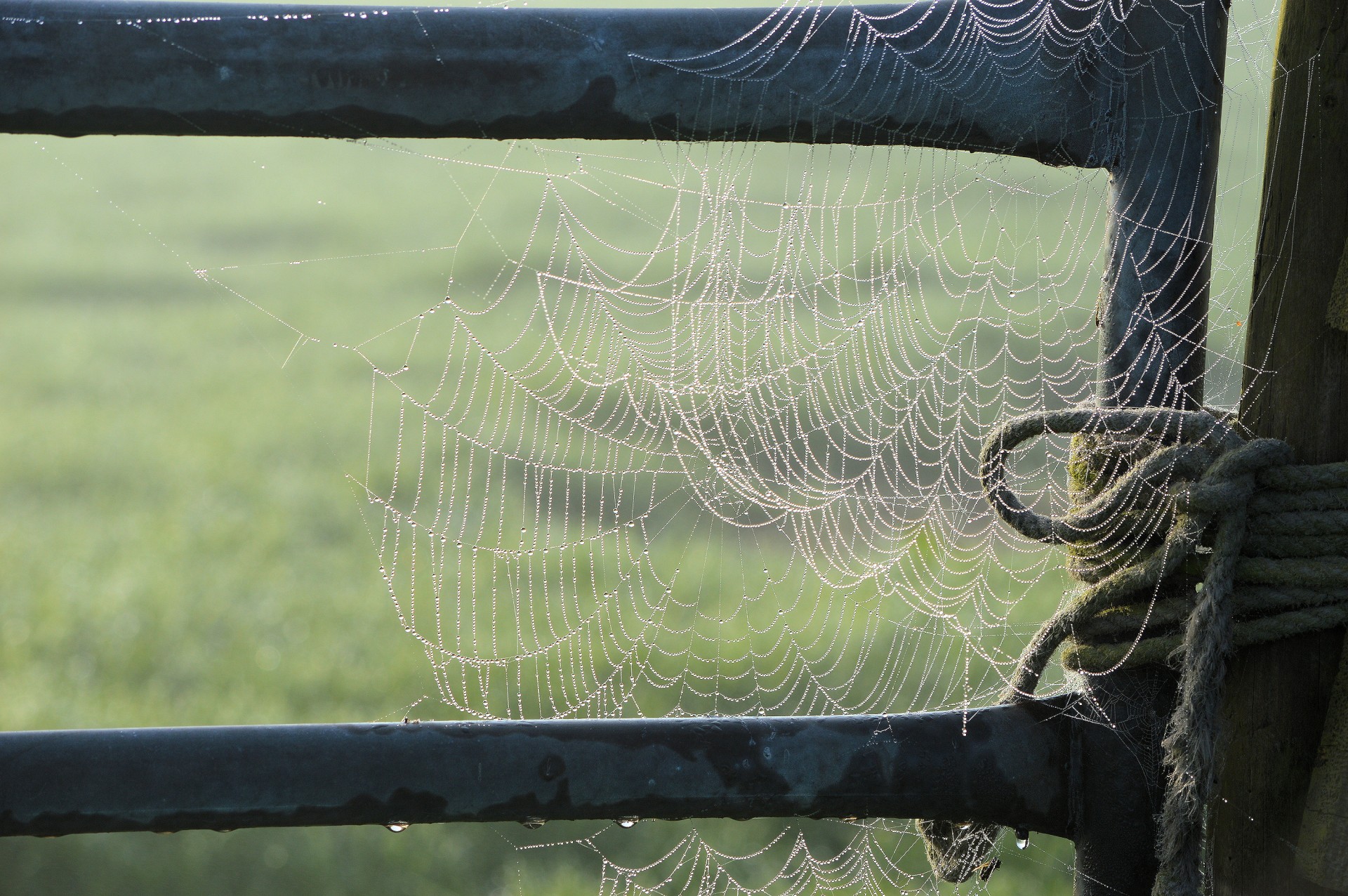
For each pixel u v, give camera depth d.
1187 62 1.49
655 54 1.44
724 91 1.45
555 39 1.44
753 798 1.46
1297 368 1.50
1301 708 1.50
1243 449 1.49
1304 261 1.49
